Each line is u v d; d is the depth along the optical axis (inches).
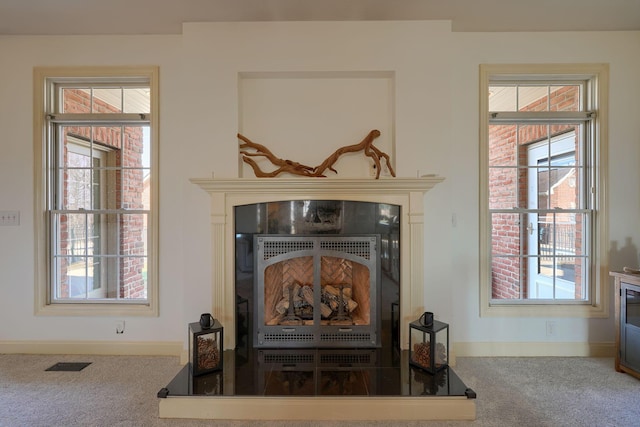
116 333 112.0
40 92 111.9
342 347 100.7
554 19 104.0
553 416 77.4
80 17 101.3
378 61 103.6
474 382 92.6
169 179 111.3
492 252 115.4
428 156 103.6
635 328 94.6
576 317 110.9
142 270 115.7
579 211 112.8
